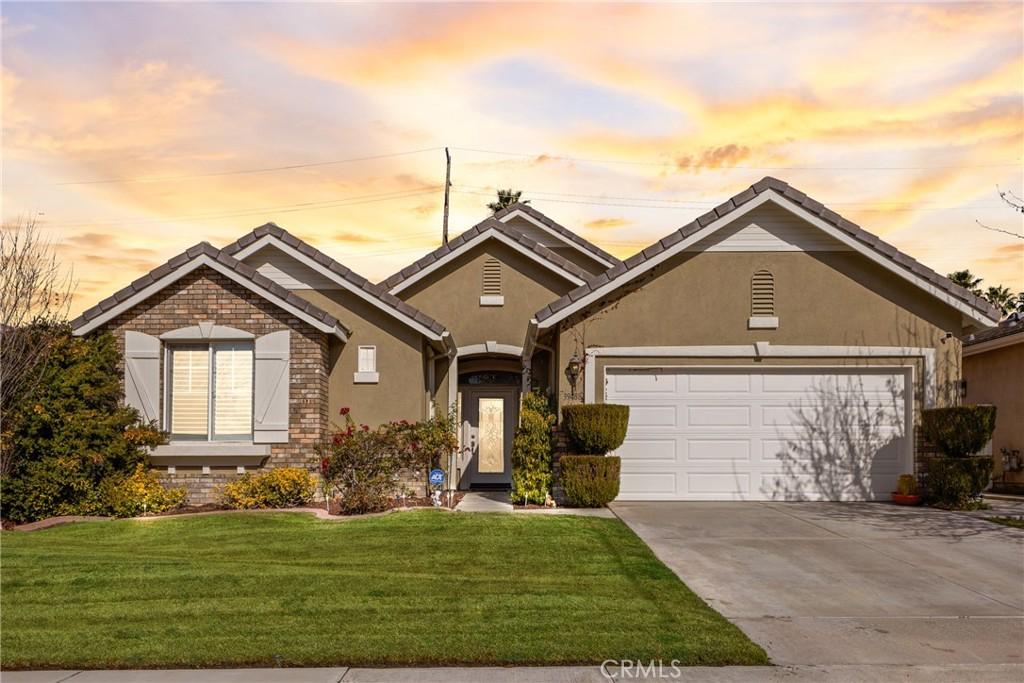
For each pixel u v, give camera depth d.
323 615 8.15
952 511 13.96
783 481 15.14
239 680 6.69
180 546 11.66
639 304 15.30
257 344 15.23
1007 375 19.91
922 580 9.66
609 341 15.27
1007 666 6.96
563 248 21.23
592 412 14.28
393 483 14.99
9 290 14.49
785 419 15.22
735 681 6.61
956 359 15.16
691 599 8.78
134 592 9.02
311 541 11.74
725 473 15.16
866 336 15.22
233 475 15.03
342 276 16.53
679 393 15.27
